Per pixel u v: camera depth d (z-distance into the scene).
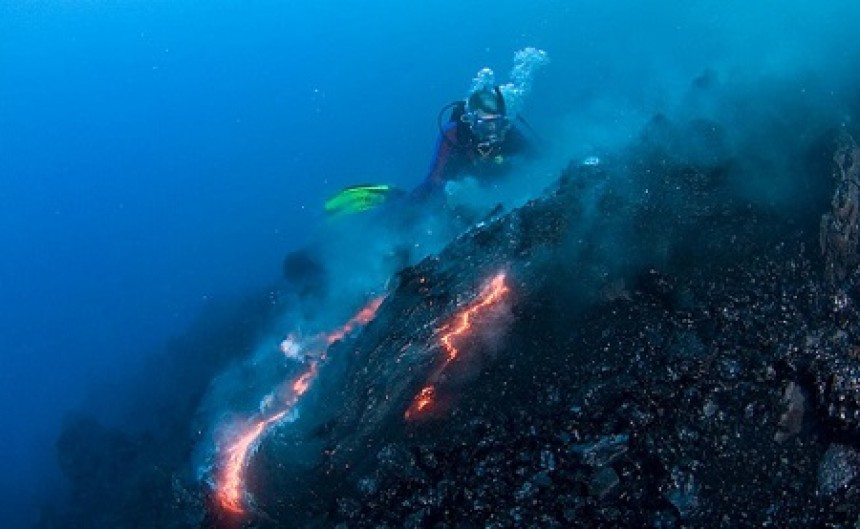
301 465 4.16
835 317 3.62
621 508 3.31
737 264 3.98
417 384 4.14
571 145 6.53
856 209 3.80
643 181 4.42
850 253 3.75
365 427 4.12
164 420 7.34
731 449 3.37
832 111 4.66
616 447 3.47
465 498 3.57
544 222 4.35
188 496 4.73
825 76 5.12
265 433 4.52
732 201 4.20
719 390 3.55
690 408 3.54
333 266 7.26
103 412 8.52
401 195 7.95
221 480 4.50
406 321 4.29
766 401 3.46
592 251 4.23
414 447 3.91
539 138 6.65
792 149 4.39
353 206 7.92
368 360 4.30
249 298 9.02
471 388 4.04
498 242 4.40
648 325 3.90
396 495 3.74
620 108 7.32
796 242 3.93
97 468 6.77
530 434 3.73
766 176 4.27
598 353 3.92
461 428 3.92
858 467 3.14
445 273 4.42
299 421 4.40
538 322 4.14
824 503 3.12
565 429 3.66
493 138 6.27
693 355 3.68
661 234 4.18
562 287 4.20
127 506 5.90
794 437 3.35
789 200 4.12
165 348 9.24
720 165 4.36
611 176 4.51
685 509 3.22
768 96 4.96
